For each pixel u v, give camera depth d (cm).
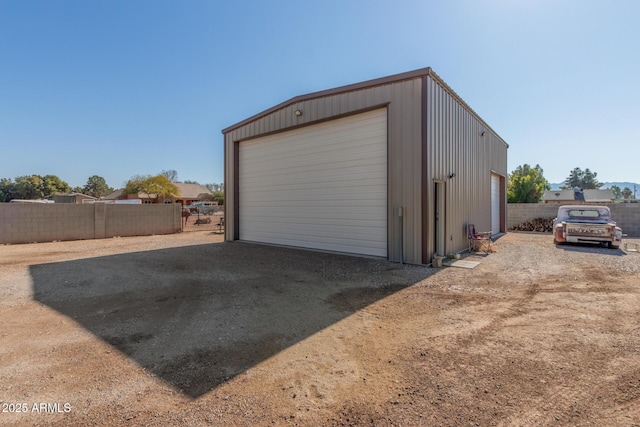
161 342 320
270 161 1091
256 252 933
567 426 188
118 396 224
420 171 704
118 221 1480
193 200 4872
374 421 195
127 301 464
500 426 188
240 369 263
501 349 295
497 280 572
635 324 355
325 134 916
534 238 1284
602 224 986
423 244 703
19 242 1215
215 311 417
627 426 187
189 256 867
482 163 1154
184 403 215
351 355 288
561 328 346
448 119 822
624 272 629
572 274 615
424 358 279
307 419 197
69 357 287
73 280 594
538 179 2770
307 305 440
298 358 283
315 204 948
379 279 588
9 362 278
